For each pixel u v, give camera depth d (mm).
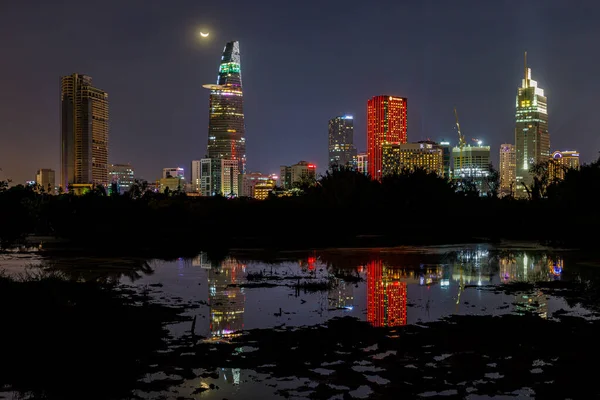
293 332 18156
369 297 25172
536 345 16484
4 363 14672
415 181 81938
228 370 14336
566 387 13008
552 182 79500
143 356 15461
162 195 95000
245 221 77750
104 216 69750
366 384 13250
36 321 17328
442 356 15406
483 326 18969
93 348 15977
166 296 25344
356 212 77500
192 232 72188
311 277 31812
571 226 59625
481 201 88188
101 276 32500
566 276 32344
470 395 12555
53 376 13953
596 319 20219
